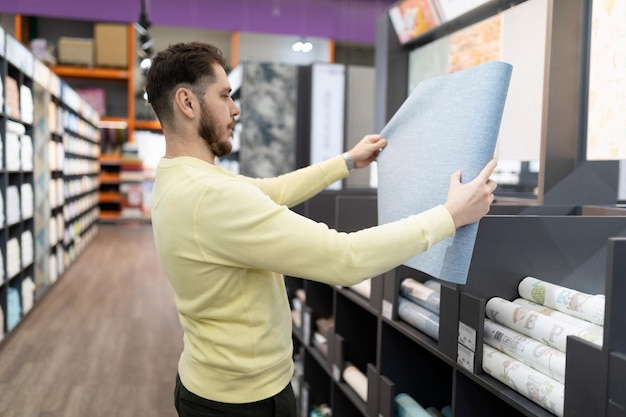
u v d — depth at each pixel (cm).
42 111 588
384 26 340
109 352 410
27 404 321
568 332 121
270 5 1016
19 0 899
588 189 199
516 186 461
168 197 126
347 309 253
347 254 111
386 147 164
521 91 229
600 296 127
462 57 274
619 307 98
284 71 562
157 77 131
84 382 354
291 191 163
